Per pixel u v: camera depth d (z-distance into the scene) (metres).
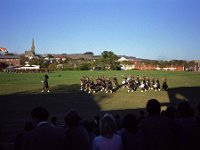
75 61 188.75
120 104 35.00
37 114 6.87
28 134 6.61
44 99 38.53
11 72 120.62
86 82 49.41
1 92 45.81
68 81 65.44
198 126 7.37
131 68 164.00
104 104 34.97
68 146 7.54
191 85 57.22
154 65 159.00
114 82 54.69
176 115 9.41
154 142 7.10
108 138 6.64
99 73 100.00
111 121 6.63
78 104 34.75
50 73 105.44
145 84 48.72
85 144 7.77
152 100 7.51
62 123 23.56
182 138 7.30
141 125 7.38
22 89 49.97
